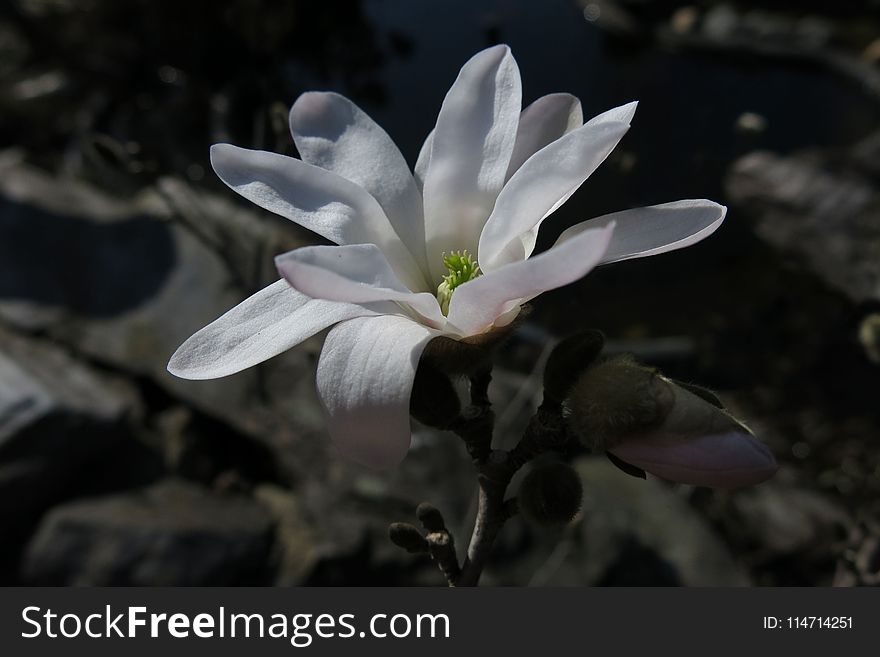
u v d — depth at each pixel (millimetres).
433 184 300
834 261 781
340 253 266
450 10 1056
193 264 608
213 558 506
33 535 520
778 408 713
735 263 817
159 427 593
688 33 1127
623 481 558
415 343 268
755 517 595
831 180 832
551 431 286
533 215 281
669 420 268
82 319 628
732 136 969
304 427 559
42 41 945
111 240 637
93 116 853
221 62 886
